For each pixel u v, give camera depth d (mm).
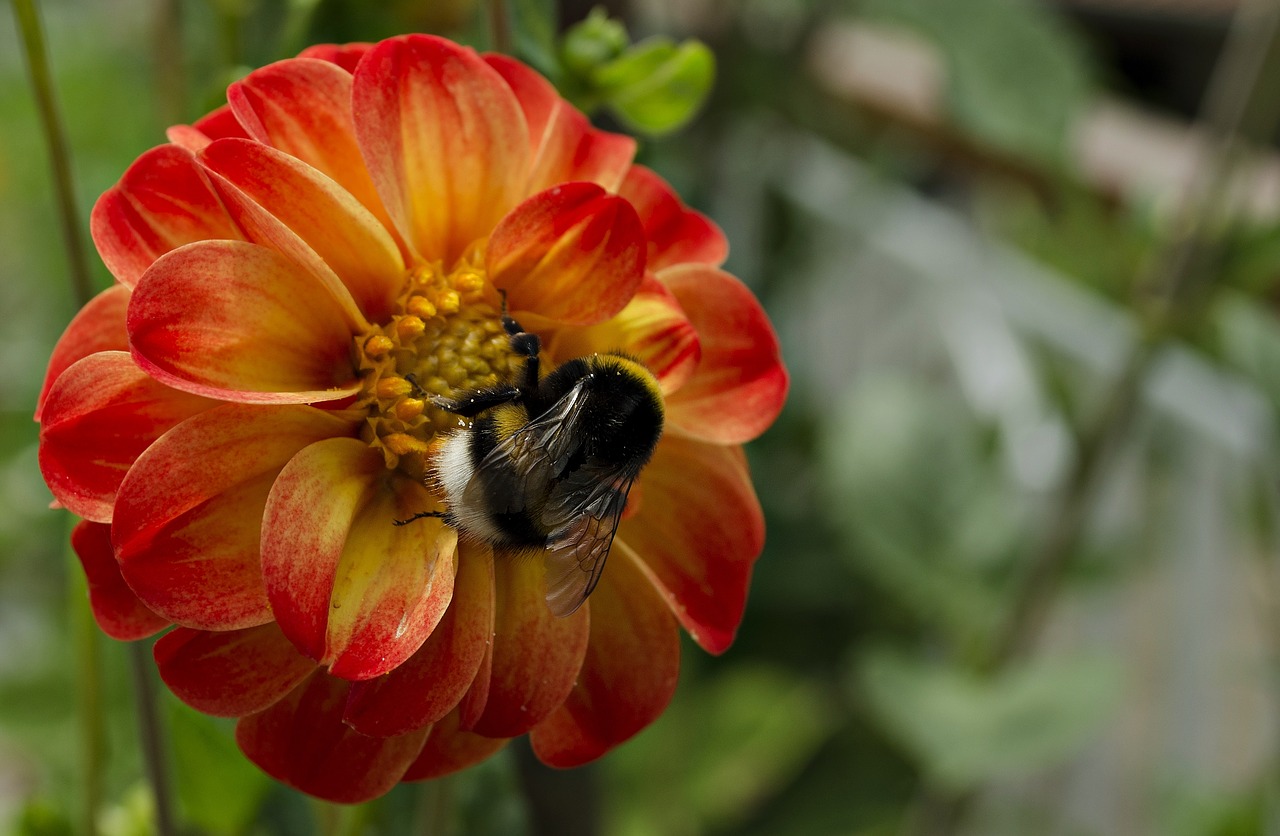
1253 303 376
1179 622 413
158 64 334
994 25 360
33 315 472
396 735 257
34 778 417
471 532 266
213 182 256
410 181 271
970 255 475
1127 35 613
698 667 472
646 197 280
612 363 272
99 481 256
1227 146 349
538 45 296
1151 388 406
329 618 260
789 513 495
